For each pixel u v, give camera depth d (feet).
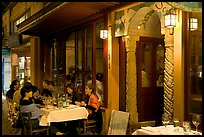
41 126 18.99
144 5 18.71
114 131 18.80
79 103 21.58
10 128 25.57
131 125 21.75
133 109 21.91
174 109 16.24
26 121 18.51
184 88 15.87
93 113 20.58
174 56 16.22
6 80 59.36
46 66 35.22
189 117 15.66
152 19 22.59
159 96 24.00
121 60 22.11
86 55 25.41
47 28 29.48
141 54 22.94
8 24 52.85
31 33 33.58
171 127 12.88
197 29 16.03
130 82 21.72
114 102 22.02
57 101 21.68
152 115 23.45
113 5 18.94
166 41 16.81
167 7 16.56
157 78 24.06
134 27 21.89
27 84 23.81
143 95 23.06
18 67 54.08
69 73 28.94
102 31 21.56
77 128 21.68
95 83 23.73
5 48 56.80
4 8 53.26
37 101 23.26
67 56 29.60
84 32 25.63
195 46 16.11
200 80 16.05
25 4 42.11
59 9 20.33
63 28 28.71
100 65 23.21
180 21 15.80
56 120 19.21
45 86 26.45
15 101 23.81
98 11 21.21
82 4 18.74
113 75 21.95
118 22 21.47
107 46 21.99
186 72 15.97
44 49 35.63
